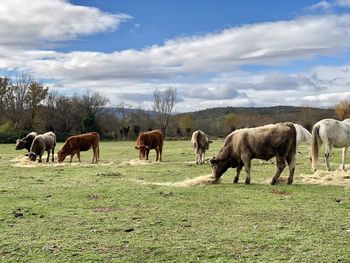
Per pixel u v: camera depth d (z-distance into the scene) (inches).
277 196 520.7
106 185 622.2
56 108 3533.5
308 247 313.7
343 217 406.3
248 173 631.8
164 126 3663.9
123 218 411.8
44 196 537.3
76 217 419.8
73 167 936.9
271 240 332.2
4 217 423.8
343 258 289.1
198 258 294.5
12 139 2655.0
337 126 749.3
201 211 440.1
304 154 1254.3
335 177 663.8
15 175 789.2
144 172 827.4
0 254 308.7
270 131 615.2
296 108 3939.5
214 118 3998.5
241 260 288.8
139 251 311.0
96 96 3720.5
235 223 388.5
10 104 3388.3
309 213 425.4
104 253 307.4
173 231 362.9
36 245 327.9
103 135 3467.0
